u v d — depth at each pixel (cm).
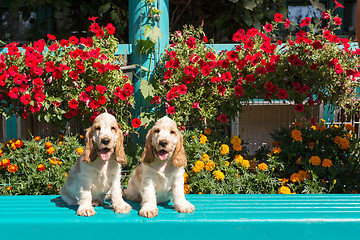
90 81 445
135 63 486
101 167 254
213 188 408
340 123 522
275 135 489
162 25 493
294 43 458
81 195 254
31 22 702
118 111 455
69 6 695
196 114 461
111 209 264
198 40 477
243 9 651
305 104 467
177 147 253
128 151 458
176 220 234
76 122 484
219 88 446
